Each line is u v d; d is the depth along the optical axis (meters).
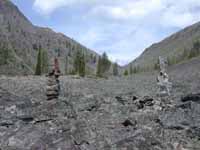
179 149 20.66
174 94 42.75
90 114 29.66
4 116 24.25
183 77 95.12
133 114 29.73
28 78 102.38
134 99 39.09
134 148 19.91
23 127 21.00
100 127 23.73
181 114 27.92
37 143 18.91
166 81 33.69
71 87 71.12
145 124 25.67
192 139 22.78
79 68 172.38
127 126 24.97
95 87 73.38
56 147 18.64
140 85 77.31
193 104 30.77
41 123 22.14
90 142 20.14
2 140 19.50
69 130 20.86
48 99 27.16
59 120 22.47
